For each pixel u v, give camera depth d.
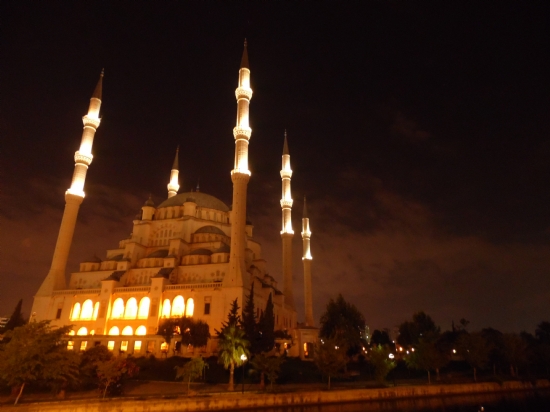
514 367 88.94
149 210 116.88
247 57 113.81
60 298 96.94
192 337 76.62
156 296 90.06
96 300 95.56
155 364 68.94
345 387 64.38
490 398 69.12
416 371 93.00
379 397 62.84
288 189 137.00
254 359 62.81
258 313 94.06
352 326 101.56
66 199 106.44
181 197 122.56
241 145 100.94
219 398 50.50
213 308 85.31
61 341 50.81
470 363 80.44
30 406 42.34
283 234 130.75
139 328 89.50
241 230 92.81
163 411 47.00
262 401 53.19
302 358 102.38
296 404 55.31
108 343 79.88
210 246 107.38
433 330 116.12
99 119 116.00
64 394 49.59
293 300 123.94
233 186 97.50
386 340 139.38
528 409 60.12
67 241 104.12
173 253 102.62
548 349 91.38
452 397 68.38
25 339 44.81
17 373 43.09
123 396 50.84
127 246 106.50
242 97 107.12
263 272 120.56
